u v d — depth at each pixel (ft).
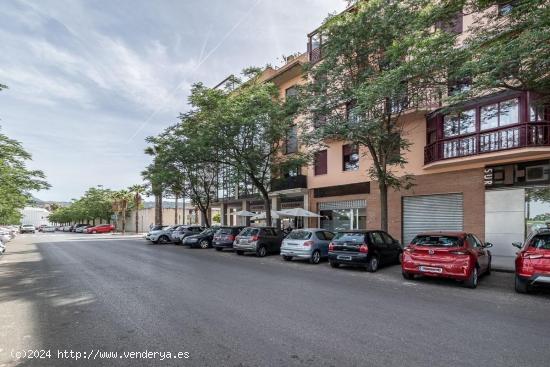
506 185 48.85
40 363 13.66
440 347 15.28
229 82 65.51
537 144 42.91
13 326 18.28
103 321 19.04
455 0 31.24
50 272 37.24
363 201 69.05
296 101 55.36
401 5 42.04
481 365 13.46
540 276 25.94
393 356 14.26
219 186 94.68
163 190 94.27
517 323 19.02
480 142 48.49
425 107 54.39
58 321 19.12
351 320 19.22
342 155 73.61
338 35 44.75
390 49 37.19
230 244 63.87
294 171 84.33
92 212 213.25
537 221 45.96
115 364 13.56
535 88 29.09
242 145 65.31
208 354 14.46
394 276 35.81
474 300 24.88
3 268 40.65
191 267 41.37
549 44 25.05
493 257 48.01
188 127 67.97
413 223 60.54
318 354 14.44
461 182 53.52
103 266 42.22
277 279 32.91
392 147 47.44
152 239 87.76
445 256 30.55
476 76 29.73
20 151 54.95
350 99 45.09
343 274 37.09
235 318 19.49
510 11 28.12
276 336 16.56
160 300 23.86
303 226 82.79
